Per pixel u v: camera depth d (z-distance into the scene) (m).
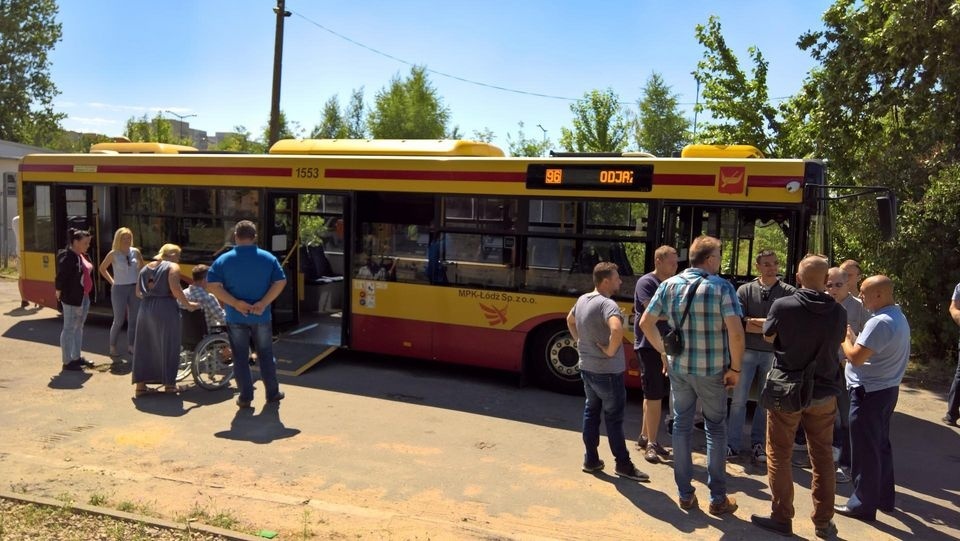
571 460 5.88
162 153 10.92
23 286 11.49
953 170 9.92
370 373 8.71
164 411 6.88
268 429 6.43
